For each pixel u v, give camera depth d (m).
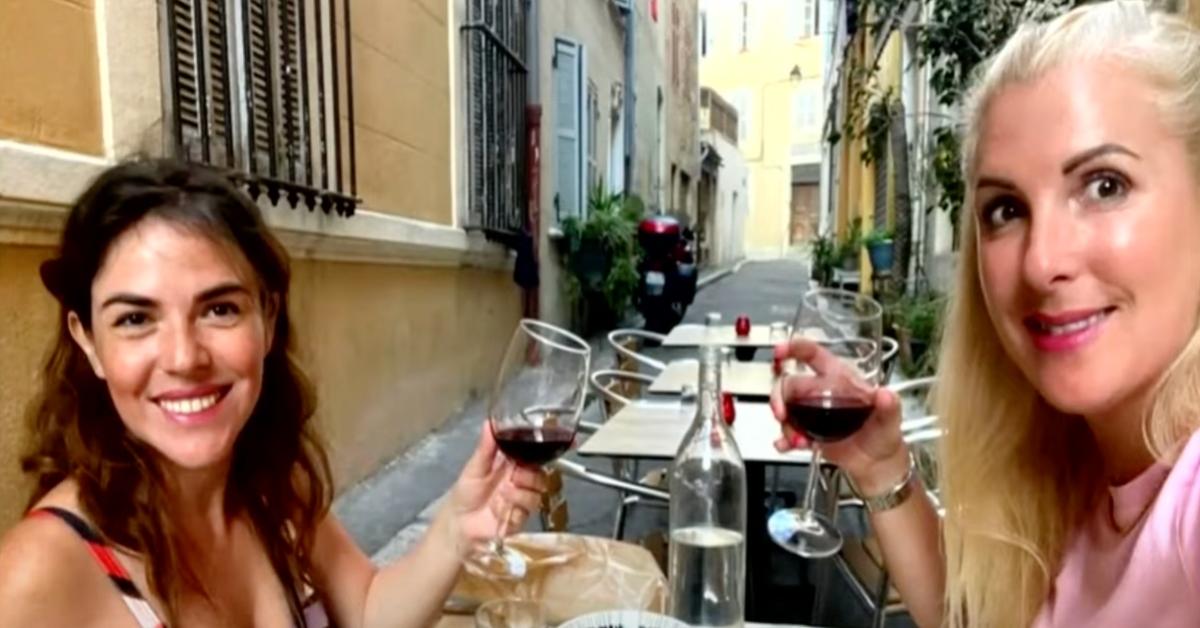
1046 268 0.77
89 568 0.93
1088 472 1.01
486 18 5.60
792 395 1.25
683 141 20.19
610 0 10.73
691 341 5.03
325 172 3.33
